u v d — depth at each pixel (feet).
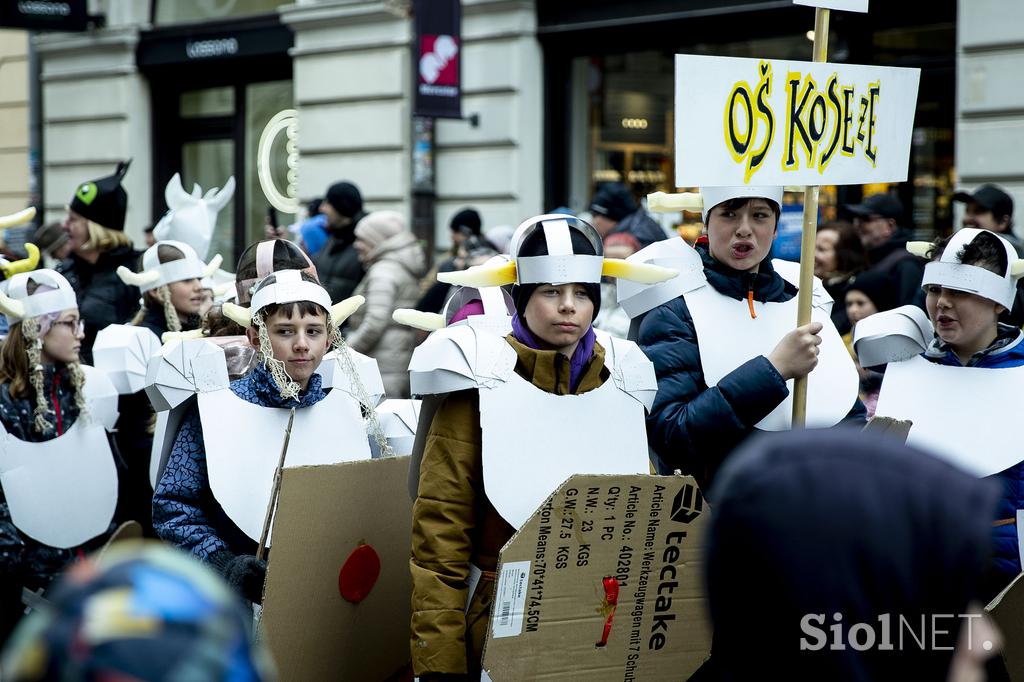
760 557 4.20
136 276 16.24
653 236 22.57
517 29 36.32
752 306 11.41
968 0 27.53
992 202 20.74
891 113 11.57
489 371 9.48
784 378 10.44
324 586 10.03
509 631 8.62
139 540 11.84
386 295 23.18
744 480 4.29
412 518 10.39
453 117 36.40
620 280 11.73
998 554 10.78
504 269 9.95
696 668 9.38
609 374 10.02
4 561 13.47
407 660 11.18
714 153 10.36
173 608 3.04
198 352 11.05
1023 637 9.18
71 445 13.92
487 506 9.61
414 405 12.86
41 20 45.85
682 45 34.53
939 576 4.11
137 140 48.93
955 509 4.12
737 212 11.27
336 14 39.86
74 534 13.87
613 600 9.00
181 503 10.84
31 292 13.85
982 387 11.16
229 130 47.39
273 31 44.42
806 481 4.19
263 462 10.93
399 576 10.90
